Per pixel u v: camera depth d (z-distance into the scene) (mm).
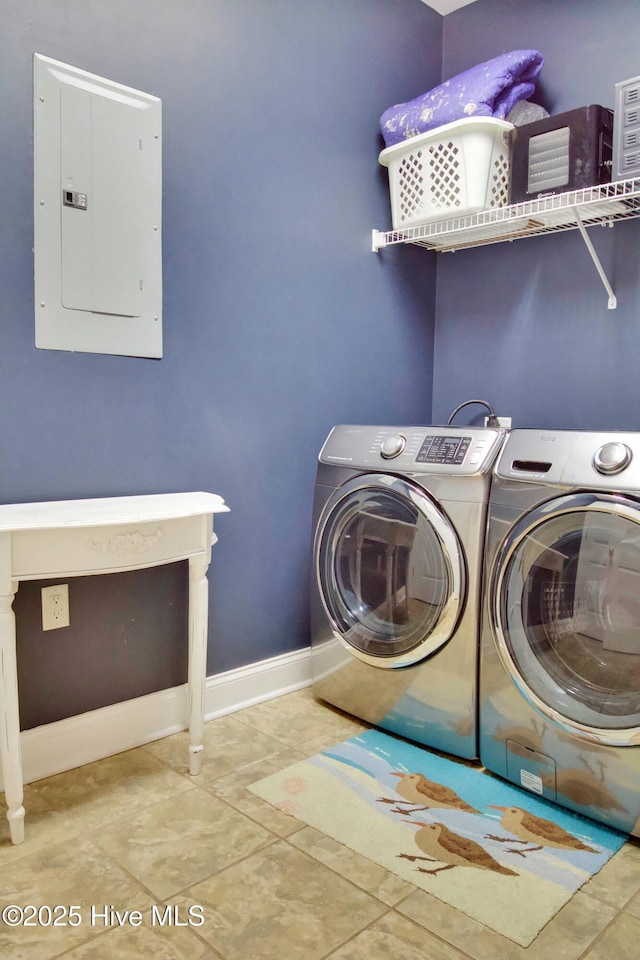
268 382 2299
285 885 1424
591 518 1587
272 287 2283
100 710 1958
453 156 2273
